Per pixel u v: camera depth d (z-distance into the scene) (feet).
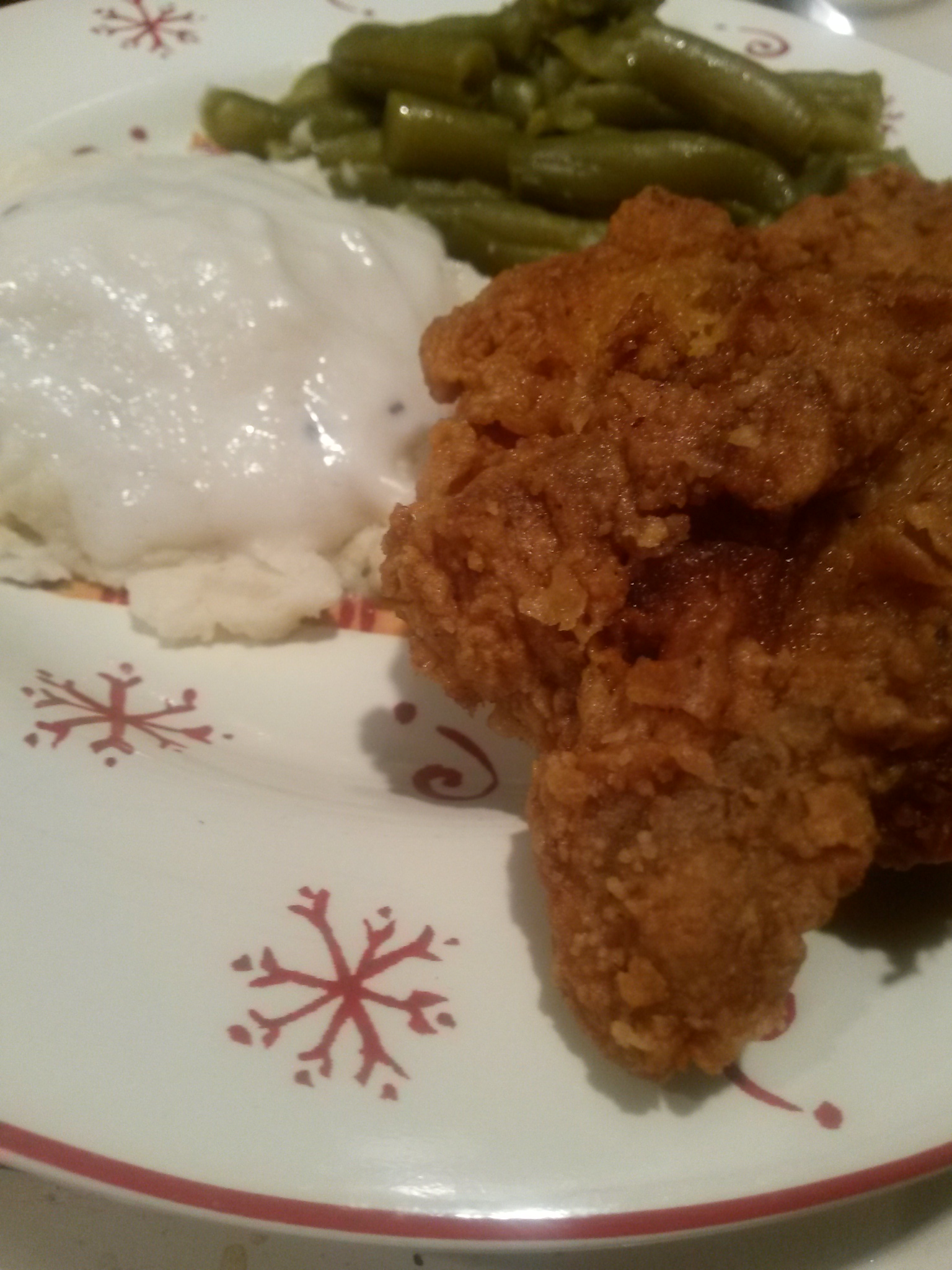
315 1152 0.42
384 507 0.76
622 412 0.52
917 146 0.97
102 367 0.73
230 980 0.47
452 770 0.67
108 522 0.72
